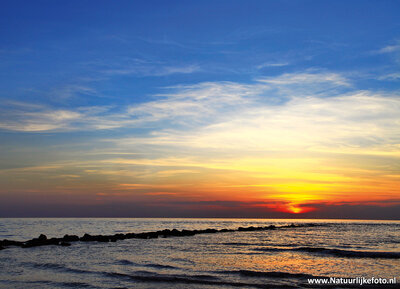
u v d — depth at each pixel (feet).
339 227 453.17
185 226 492.54
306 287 70.44
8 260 104.73
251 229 357.20
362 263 103.81
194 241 186.70
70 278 77.41
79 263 99.04
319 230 355.77
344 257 118.01
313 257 117.60
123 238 196.54
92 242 168.96
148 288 68.49
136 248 144.15
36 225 433.07
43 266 93.35
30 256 114.52
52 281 74.49
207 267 93.61
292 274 82.84
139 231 322.75
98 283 72.59
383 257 118.21
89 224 507.71
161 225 517.14
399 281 76.84
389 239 215.92
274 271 88.28
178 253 126.93
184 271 86.63
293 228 410.72
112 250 134.92
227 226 514.27
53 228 356.18
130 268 90.48
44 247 142.61
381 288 69.77
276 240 201.46
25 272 84.69
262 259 111.86
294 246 159.63
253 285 71.72
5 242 147.13
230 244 168.66
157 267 92.43
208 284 72.18
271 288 69.41
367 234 278.87
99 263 99.25
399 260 111.65
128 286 70.03
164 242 177.88
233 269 90.53
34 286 70.23
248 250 139.33
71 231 306.14
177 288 68.74
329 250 135.13
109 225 474.90
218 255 121.49
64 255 117.70
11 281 74.74
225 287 69.82
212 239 205.05
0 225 419.33
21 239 204.44
